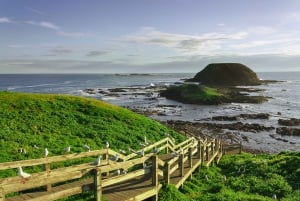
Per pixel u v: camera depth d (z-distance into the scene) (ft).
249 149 186.19
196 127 249.14
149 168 60.59
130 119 141.69
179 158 74.38
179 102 419.74
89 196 56.18
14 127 101.19
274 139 214.90
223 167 110.22
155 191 60.13
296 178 77.00
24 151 79.25
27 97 139.44
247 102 412.77
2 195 38.09
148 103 410.93
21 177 43.06
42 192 55.21
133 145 108.27
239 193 68.03
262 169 87.40
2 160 72.02
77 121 123.03
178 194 63.67
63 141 96.48
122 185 61.46
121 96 506.07
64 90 654.12
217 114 318.45
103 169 50.90
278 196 67.56
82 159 81.00
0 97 130.93
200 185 80.12
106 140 106.22
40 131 103.24
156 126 143.02
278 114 318.24
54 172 46.65
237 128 245.45
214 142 119.34
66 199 54.19
